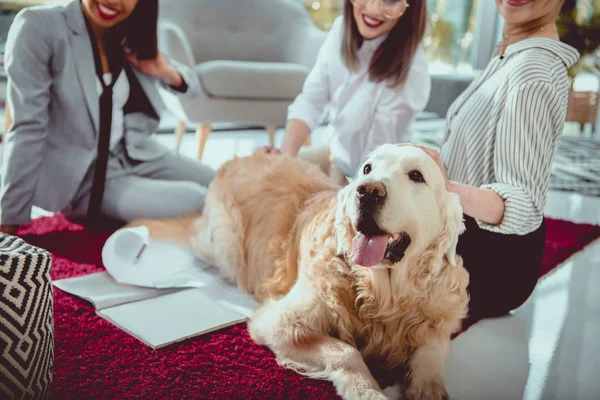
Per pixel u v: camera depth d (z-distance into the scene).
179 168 3.25
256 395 1.54
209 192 2.59
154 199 2.91
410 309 1.69
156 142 3.27
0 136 4.20
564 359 1.92
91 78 2.68
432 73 7.87
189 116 4.45
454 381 1.73
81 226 2.94
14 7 4.87
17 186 2.54
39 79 2.56
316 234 1.81
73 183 2.72
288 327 1.72
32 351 1.30
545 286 2.57
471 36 8.72
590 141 7.19
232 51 5.47
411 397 1.59
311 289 1.75
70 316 1.94
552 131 1.92
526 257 2.08
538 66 1.88
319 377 1.62
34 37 2.53
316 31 5.38
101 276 2.27
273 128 4.95
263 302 2.05
